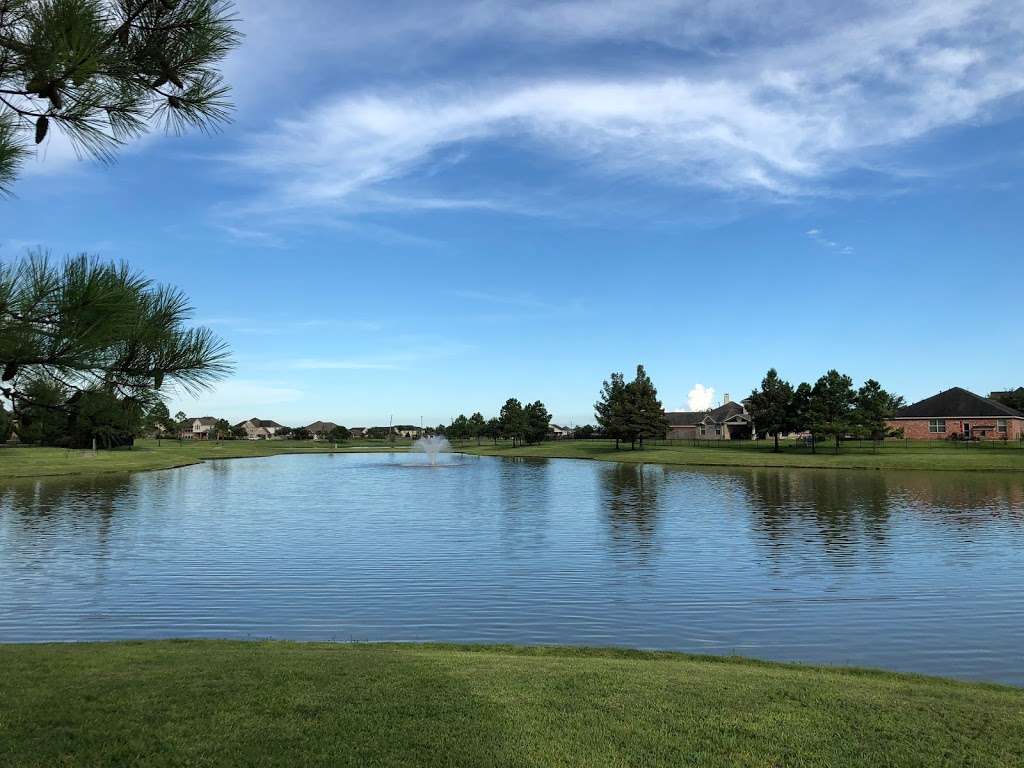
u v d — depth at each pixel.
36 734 5.91
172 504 33.34
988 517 26.25
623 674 7.92
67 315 3.78
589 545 20.81
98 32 3.97
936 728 6.24
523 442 109.56
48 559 18.78
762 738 5.99
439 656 8.91
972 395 73.62
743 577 16.16
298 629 12.03
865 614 12.89
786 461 56.28
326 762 5.45
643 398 79.81
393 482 47.66
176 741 5.79
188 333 4.37
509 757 5.56
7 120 4.15
